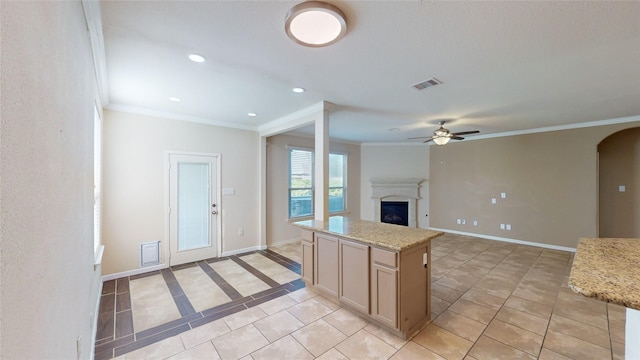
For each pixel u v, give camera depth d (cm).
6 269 59
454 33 184
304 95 321
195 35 187
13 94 62
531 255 472
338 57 221
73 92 130
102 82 269
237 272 389
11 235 62
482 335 232
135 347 216
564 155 500
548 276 371
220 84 283
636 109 377
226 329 241
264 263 431
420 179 704
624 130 475
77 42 138
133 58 222
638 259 141
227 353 209
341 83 281
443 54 215
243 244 496
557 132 508
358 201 729
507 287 333
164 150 405
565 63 231
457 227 660
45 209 87
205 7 156
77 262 141
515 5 153
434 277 368
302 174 600
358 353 208
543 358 201
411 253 234
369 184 731
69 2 118
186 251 429
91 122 202
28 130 71
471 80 271
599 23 170
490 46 202
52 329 94
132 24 172
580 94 313
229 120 455
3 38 56
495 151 594
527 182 546
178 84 283
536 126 506
